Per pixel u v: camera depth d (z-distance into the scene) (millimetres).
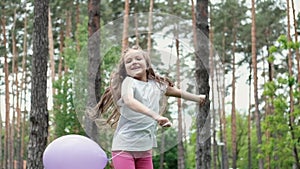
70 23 27578
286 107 15008
